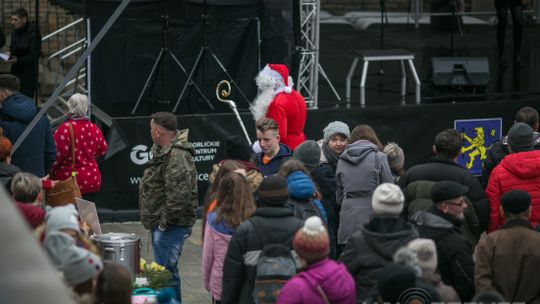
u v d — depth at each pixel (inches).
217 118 837.2
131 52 911.0
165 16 855.7
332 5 1315.2
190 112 871.1
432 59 1059.3
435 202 397.7
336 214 534.3
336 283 322.3
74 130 655.8
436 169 470.9
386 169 517.3
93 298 291.0
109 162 811.4
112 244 445.7
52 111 1027.3
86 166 666.8
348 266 363.9
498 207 492.7
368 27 1309.1
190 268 683.4
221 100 819.4
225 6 905.5
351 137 548.7
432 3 1317.7
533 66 1173.1
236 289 388.2
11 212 101.0
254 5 909.8
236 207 421.1
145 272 445.1
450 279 388.2
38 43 937.5
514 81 1102.4
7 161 506.9
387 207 364.2
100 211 813.2
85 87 911.0
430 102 978.1
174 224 530.6
